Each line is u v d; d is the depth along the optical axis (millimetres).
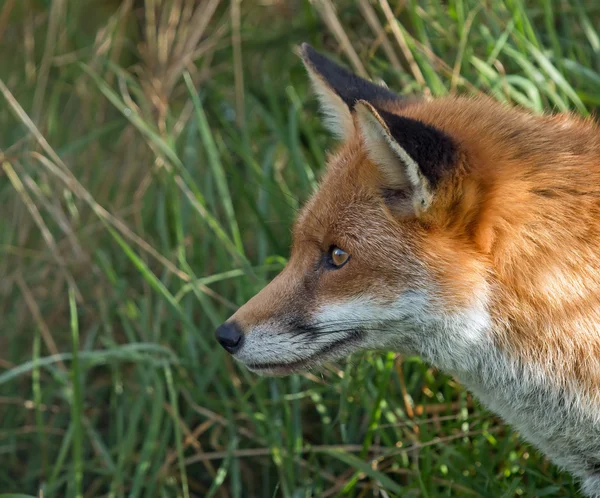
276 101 11672
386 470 9117
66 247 11938
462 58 10227
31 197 12172
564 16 10766
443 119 7324
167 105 11656
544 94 10023
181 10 12891
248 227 11547
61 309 11938
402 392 9133
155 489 10336
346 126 7926
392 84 10953
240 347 7176
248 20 12688
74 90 13094
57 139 12836
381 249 6855
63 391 10477
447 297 6766
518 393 7047
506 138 7047
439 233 6707
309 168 10656
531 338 6773
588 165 6855
